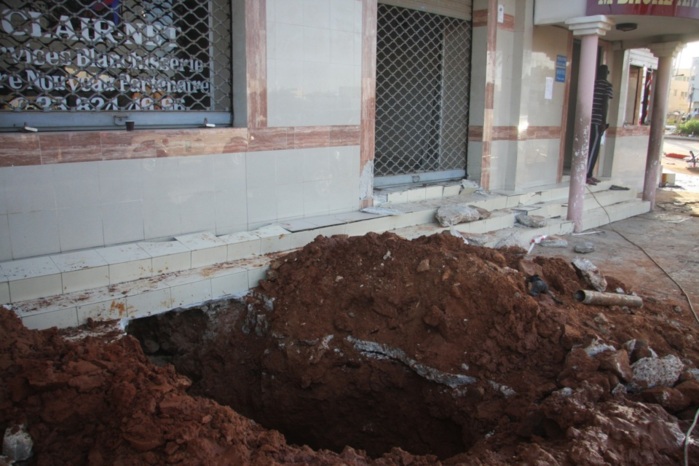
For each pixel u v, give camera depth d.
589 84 8.02
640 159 13.28
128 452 2.83
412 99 8.40
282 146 5.93
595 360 3.90
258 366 4.89
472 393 4.18
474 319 4.43
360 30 6.45
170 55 5.34
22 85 4.63
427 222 7.16
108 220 4.87
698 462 3.06
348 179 6.69
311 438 4.91
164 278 4.74
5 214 4.34
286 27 5.72
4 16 4.42
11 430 2.93
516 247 6.10
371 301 4.79
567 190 9.74
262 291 5.07
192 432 2.91
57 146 4.49
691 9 7.70
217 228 5.59
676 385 3.84
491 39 8.25
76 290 4.36
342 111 6.43
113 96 5.08
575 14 7.99
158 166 5.07
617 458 2.98
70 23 4.75
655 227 9.36
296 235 5.70
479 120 8.52
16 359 3.31
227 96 5.69
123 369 3.30
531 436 3.49
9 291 4.06
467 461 3.22
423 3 7.61
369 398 4.74
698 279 6.56
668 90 10.30
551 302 4.72
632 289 5.97
